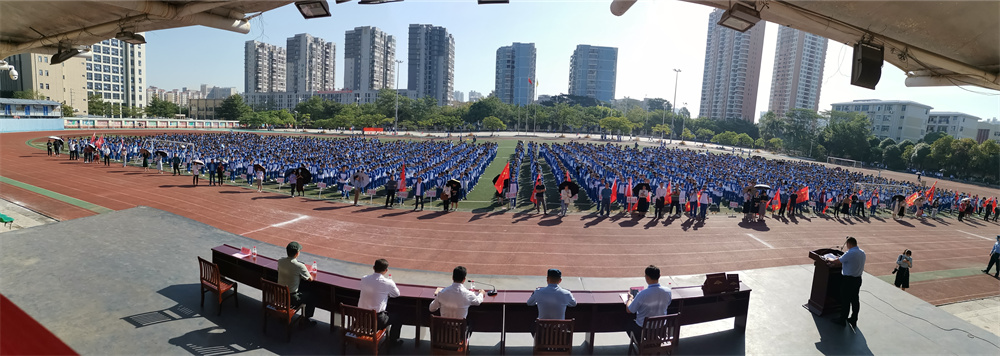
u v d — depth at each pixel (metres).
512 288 10.66
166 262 10.76
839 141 95.06
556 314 7.18
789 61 158.50
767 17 7.07
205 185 28.81
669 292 7.37
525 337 8.52
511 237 18.89
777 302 9.93
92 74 135.50
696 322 8.30
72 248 11.10
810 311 9.56
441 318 6.96
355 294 8.12
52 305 8.24
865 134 93.56
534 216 23.25
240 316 8.52
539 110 132.62
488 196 29.28
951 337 8.54
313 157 38.50
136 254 11.08
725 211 28.16
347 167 29.23
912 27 6.48
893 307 9.73
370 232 18.89
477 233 19.34
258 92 197.75
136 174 31.84
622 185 26.52
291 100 194.50
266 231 18.45
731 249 18.75
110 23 7.78
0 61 13.33
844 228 25.64
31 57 107.69
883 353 7.97
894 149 85.69
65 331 7.43
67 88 115.75
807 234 22.81
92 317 7.94
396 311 8.01
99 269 9.98
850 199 30.06
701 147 104.75
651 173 33.72
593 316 7.88
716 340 8.34
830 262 9.10
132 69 146.25
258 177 27.58
